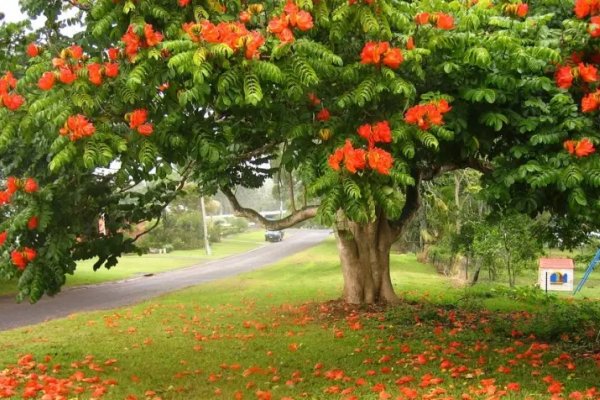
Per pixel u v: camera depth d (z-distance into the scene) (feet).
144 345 28.12
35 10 22.27
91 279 77.51
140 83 14.53
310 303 43.19
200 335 30.35
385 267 41.24
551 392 17.79
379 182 14.08
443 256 72.54
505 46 15.87
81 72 14.93
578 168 15.58
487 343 27.48
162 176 15.70
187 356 25.53
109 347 27.71
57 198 19.26
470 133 18.03
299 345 27.20
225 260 111.55
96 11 15.39
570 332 29.17
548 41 16.60
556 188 17.22
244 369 22.88
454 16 17.03
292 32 14.49
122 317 37.76
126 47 15.08
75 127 14.14
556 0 19.61
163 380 21.48
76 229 20.01
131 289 66.49
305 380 20.85
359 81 15.65
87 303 54.60
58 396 18.15
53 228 19.43
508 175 17.20
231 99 14.16
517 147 17.19
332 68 15.20
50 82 14.87
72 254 21.12
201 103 14.49
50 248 18.95
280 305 43.14
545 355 24.45
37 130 16.76
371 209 13.85
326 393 18.71
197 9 15.31
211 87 14.87
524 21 17.65
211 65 13.66
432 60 16.62
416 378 20.51
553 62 16.61
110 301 55.67
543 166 16.43
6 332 33.63
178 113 15.25
